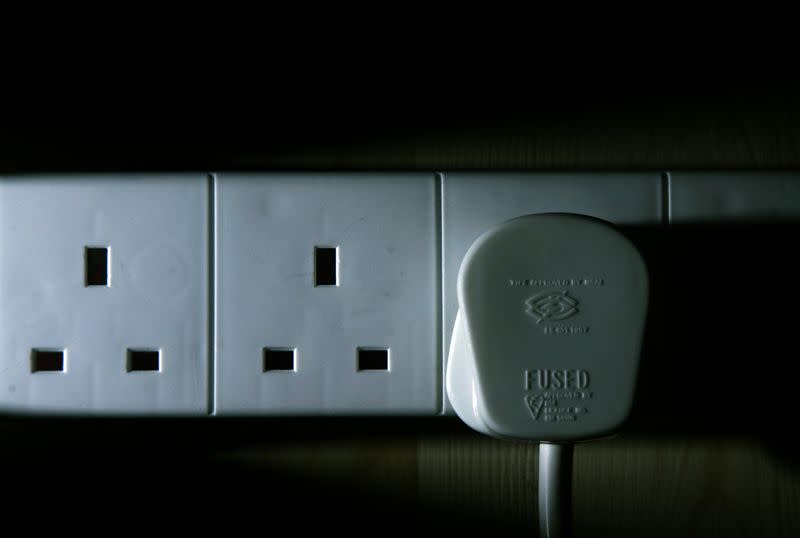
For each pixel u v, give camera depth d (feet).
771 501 1.63
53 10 1.65
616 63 1.65
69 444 1.64
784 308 1.61
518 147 1.65
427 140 1.65
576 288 1.53
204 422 1.64
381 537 1.64
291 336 1.61
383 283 1.61
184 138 1.65
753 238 1.62
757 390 1.61
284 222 1.61
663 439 1.64
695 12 1.65
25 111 1.65
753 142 1.65
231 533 1.64
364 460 1.64
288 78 1.65
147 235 1.61
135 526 1.63
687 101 1.65
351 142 1.65
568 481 1.55
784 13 1.65
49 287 1.61
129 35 1.65
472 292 1.53
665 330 1.61
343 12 1.65
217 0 1.65
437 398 1.60
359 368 1.61
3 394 1.61
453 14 1.65
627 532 1.64
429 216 1.61
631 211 1.61
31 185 1.62
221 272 1.61
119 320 1.61
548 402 1.53
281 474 1.64
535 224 1.53
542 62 1.65
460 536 1.64
